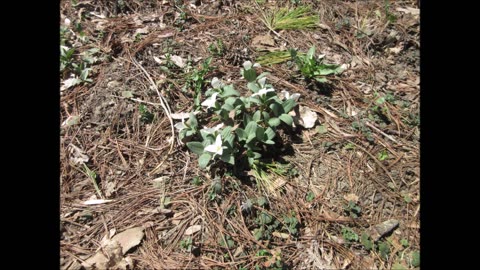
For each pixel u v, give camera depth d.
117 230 0.48
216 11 0.74
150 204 0.50
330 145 0.57
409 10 0.79
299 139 0.57
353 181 0.54
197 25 0.71
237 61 0.66
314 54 0.68
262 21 0.73
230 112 0.56
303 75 0.65
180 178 0.53
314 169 0.55
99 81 0.62
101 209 0.49
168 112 0.59
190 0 0.75
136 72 0.63
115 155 0.54
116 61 0.64
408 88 0.66
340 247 0.48
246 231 0.48
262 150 0.56
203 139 0.54
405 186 0.54
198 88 0.61
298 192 0.52
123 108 0.59
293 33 0.72
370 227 0.50
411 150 0.57
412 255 0.48
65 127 0.56
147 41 0.67
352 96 0.63
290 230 0.49
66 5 0.70
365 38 0.73
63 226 0.48
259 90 0.57
